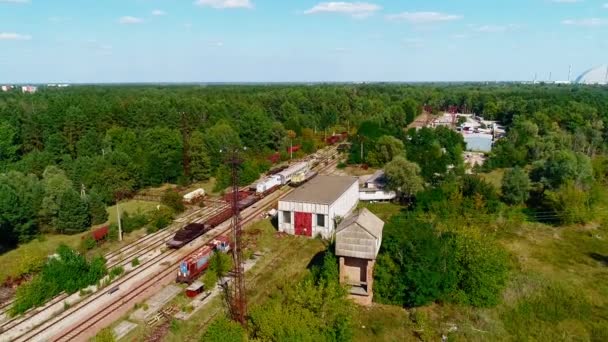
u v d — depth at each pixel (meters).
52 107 95.56
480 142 122.69
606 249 52.75
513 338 34.56
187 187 80.19
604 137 111.38
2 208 51.66
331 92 183.25
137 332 33.91
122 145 85.38
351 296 39.03
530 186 68.19
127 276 43.50
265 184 73.38
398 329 35.59
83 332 33.75
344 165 96.12
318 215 54.16
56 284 39.38
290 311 32.12
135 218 58.41
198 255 44.12
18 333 33.59
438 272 38.75
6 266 46.97
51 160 76.00
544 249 52.41
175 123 102.12
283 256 48.66
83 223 57.78
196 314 36.44
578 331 35.47
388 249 40.38
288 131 116.62
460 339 34.03
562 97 173.88
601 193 70.19
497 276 39.81
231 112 122.56
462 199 61.06
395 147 92.44
